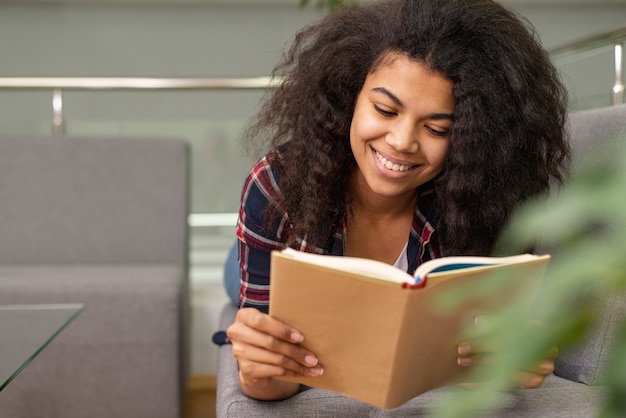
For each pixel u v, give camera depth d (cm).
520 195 117
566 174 124
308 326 90
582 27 583
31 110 337
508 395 109
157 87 291
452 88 106
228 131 304
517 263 84
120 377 219
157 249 271
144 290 219
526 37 114
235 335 95
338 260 86
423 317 83
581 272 33
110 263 269
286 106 128
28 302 215
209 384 277
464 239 119
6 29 544
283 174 122
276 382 106
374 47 111
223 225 306
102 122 301
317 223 120
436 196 123
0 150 265
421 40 105
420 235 126
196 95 302
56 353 216
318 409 107
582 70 190
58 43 548
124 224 270
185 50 556
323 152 119
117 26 551
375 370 89
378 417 105
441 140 108
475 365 95
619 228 108
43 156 267
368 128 107
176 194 272
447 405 35
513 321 34
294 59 132
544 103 114
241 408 107
